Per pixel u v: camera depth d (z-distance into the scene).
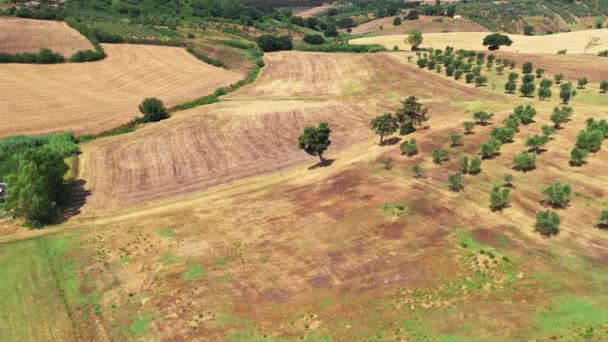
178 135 72.56
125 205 50.06
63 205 50.16
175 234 42.44
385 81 99.50
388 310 29.97
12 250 41.03
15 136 69.00
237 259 37.50
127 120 79.50
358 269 34.66
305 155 62.22
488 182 47.16
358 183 49.81
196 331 29.77
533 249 35.19
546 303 29.20
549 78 88.31
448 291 31.33
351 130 71.00
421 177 49.69
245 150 65.31
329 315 30.08
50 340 30.09
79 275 36.78
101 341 29.75
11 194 45.25
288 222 42.84
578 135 52.34
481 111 70.44
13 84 92.00
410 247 36.78
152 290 34.34
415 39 133.88
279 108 85.50
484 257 34.47
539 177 47.09
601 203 41.25
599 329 26.61
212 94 98.19
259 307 31.50
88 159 63.47
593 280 31.09
